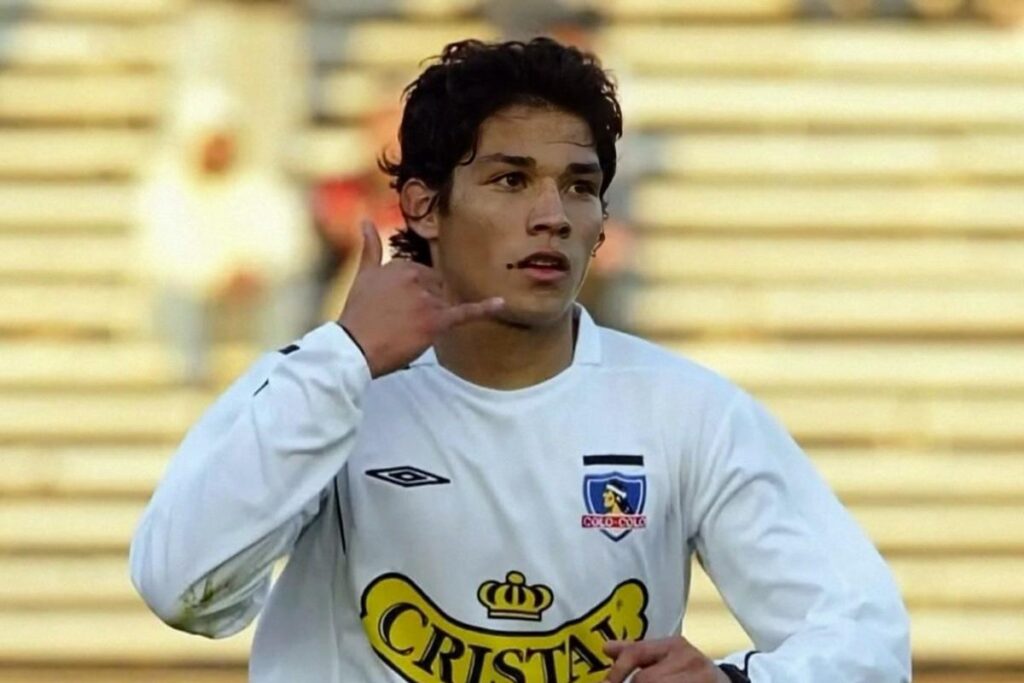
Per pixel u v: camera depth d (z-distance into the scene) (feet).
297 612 33.06
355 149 112.47
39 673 98.63
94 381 110.93
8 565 104.42
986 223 119.75
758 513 32.09
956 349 114.93
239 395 32.04
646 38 124.06
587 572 32.09
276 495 30.30
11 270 116.26
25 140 119.75
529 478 32.24
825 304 116.26
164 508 30.73
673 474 32.50
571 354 33.12
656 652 29.32
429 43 119.24
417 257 34.27
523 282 31.86
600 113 32.55
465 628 32.19
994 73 124.77
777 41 124.57
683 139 121.29
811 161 121.19
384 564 32.37
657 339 114.21
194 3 114.93
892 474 109.70
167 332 109.19
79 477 108.06
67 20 123.34
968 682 99.76
